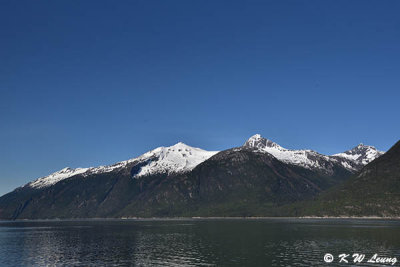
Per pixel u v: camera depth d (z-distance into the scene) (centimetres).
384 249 12388
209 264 10231
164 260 10988
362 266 9694
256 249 12925
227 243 14938
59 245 15462
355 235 17025
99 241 16988
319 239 15738
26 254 12712
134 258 11469
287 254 11688
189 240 16538
